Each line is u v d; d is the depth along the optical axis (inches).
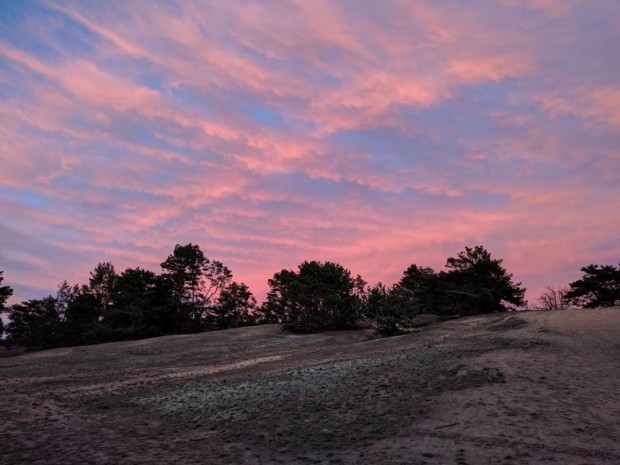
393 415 431.5
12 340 3110.2
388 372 654.5
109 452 385.1
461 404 437.4
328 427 418.3
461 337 1073.5
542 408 410.6
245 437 413.1
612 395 454.0
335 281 2155.5
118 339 2309.3
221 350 1526.8
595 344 780.0
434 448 331.0
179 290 2738.7
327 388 597.0
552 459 297.6
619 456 299.6
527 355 673.0
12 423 512.4
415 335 1390.3
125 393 727.1
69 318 2714.1
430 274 2261.3
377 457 323.6
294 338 1824.6
